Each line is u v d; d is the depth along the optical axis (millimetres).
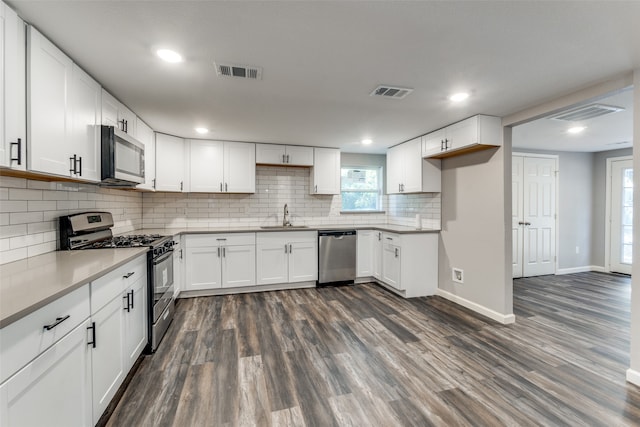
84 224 2412
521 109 2881
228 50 1806
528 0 1355
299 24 1549
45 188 2092
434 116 3104
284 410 1783
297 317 3260
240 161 4273
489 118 3072
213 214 4477
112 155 2162
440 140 3574
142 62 1939
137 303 2193
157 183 3650
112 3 1370
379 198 5434
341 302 3775
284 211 4816
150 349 2438
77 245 2303
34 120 1507
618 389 2000
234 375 2146
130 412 1750
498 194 3189
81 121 1944
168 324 2934
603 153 5383
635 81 2045
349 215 5195
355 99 2617
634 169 2066
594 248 5512
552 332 2906
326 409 1794
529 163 5074
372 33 1631
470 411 1779
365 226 4898
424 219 4348
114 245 2436
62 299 1256
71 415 1329
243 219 4617
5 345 956
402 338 2756
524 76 2164
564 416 1740
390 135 3945
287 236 4289
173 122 3281
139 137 3082
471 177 3537
